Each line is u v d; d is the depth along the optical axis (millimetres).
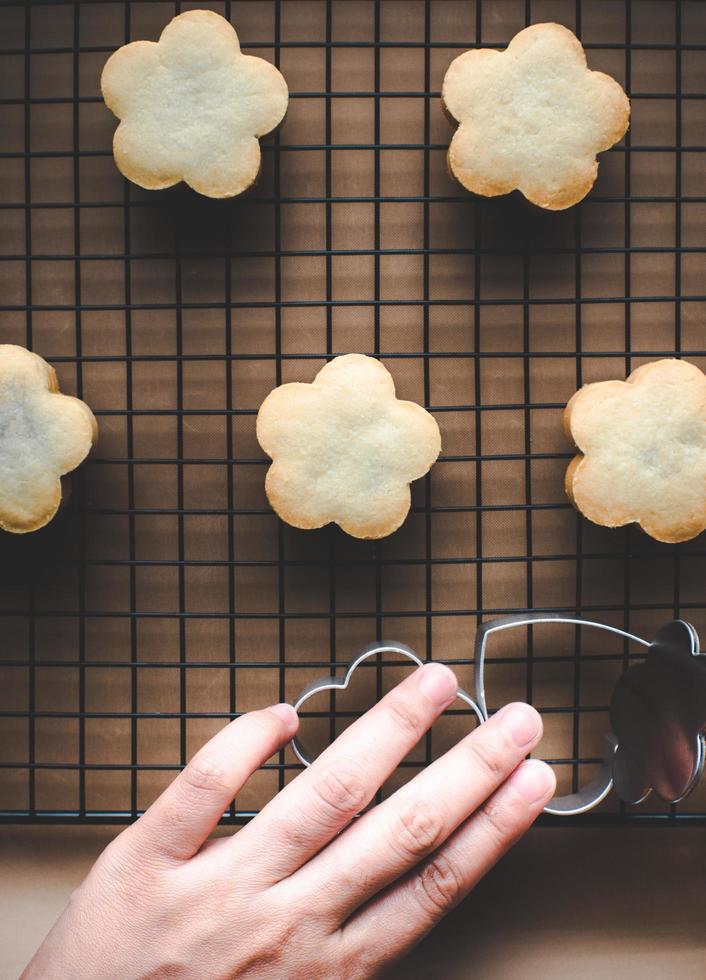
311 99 437
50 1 432
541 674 440
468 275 438
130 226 438
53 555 440
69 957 379
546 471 439
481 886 436
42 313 439
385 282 438
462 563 438
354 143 437
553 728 440
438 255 437
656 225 438
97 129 438
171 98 416
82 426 417
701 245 438
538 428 438
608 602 439
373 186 437
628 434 417
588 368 438
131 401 438
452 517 440
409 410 418
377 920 386
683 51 437
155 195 438
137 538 439
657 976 434
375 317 435
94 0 429
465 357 436
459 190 437
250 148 416
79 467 437
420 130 438
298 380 438
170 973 378
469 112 416
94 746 440
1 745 440
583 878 437
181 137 415
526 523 438
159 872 384
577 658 436
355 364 419
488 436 438
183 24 415
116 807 439
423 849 383
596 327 438
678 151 431
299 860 385
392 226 437
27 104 433
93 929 380
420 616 435
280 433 416
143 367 439
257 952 379
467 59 416
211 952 379
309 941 380
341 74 437
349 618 440
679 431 417
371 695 439
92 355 438
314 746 439
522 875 437
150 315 439
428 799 385
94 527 439
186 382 439
